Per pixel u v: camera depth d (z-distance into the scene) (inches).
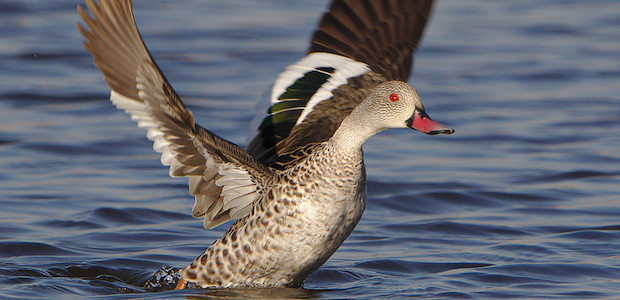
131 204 497.7
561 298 343.3
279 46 969.5
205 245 432.1
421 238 447.2
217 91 791.7
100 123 690.8
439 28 1075.9
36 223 458.9
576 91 807.7
